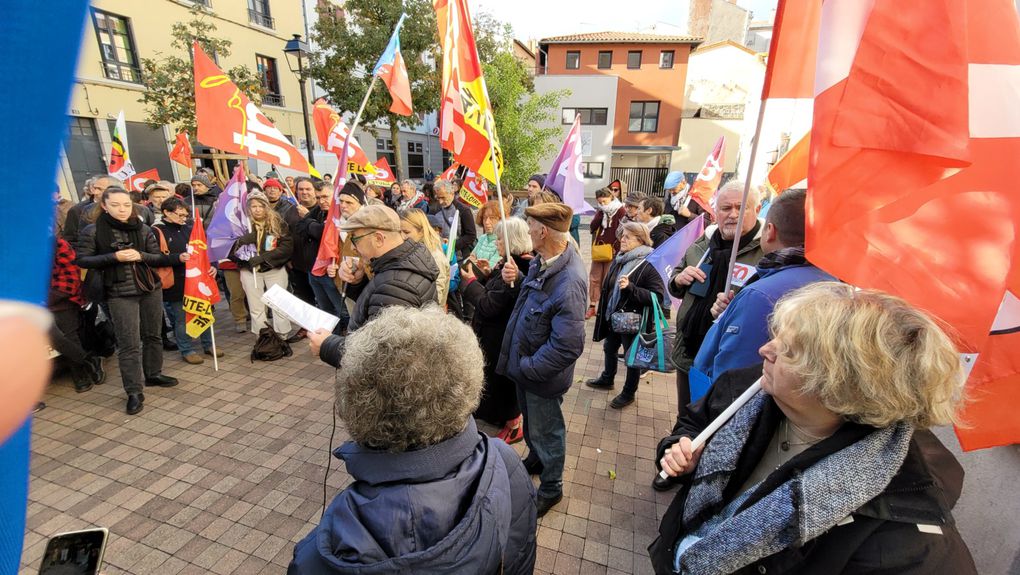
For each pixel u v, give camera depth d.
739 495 1.30
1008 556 1.80
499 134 17.72
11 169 0.26
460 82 3.39
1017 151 1.36
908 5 1.38
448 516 1.04
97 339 4.35
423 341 1.12
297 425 3.74
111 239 3.72
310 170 5.71
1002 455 1.84
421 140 30.45
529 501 1.32
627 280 3.67
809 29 1.91
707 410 1.58
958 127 1.34
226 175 9.62
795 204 2.02
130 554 2.55
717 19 29.77
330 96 16.52
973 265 1.40
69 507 2.86
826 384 1.04
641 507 2.91
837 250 1.50
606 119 25.11
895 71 1.40
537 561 2.52
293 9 19.45
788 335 1.13
